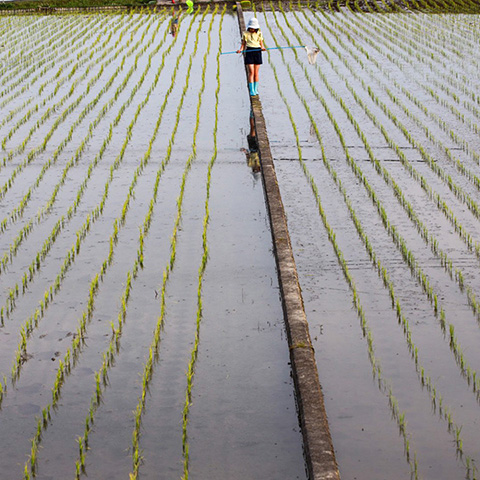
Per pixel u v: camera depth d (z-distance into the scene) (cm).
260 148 1204
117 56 2084
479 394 585
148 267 822
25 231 920
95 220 955
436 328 683
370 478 495
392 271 795
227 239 899
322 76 1766
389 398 581
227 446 530
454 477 493
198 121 1389
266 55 2047
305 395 551
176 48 2186
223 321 707
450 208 976
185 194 1051
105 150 1258
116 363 637
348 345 656
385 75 1791
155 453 522
